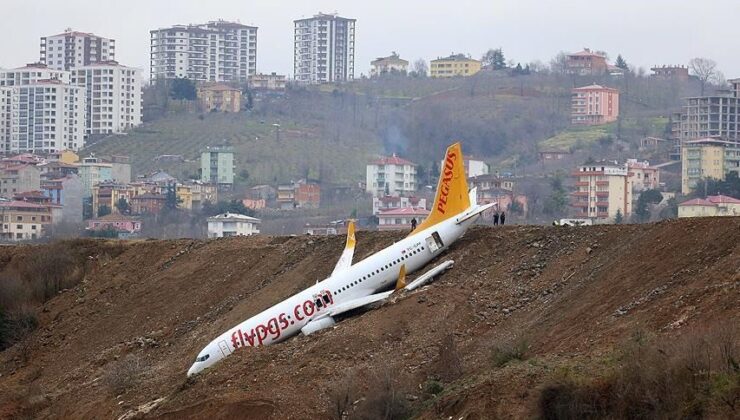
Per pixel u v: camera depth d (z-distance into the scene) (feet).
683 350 481.87
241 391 653.30
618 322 574.97
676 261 615.98
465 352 635.66
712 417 453.17
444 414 542.57
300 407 621.31
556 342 591.78
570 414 490.08
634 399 476.13
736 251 587.68
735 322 510.17
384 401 579.07
